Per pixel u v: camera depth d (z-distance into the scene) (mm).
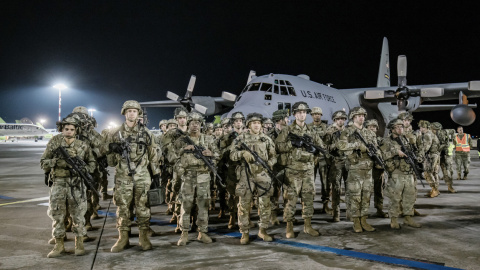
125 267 4199
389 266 4141
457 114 12570
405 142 6109
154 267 4195
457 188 10586
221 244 5207
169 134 6160
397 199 5996
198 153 5234
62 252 4707
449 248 4832
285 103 12680
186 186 5297
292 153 5574
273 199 6496
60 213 4617
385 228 6051
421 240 5258
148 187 5004
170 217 7250
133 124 4996
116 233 5887
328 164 6891
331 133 7125
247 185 5262
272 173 5387
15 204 8352
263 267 4148
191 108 15023
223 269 4102
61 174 4629
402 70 13234
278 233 5832
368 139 5945
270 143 5410
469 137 12805
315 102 13414
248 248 4973
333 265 4199
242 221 5227
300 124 5770
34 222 6535
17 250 4883
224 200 7191
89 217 6062
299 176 5609
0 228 6090
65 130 4676
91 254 4723
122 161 4871
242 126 6957
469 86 12914
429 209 7496
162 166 7848
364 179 5879
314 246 5023
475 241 5156
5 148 40656
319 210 7801
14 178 13602
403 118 7770
